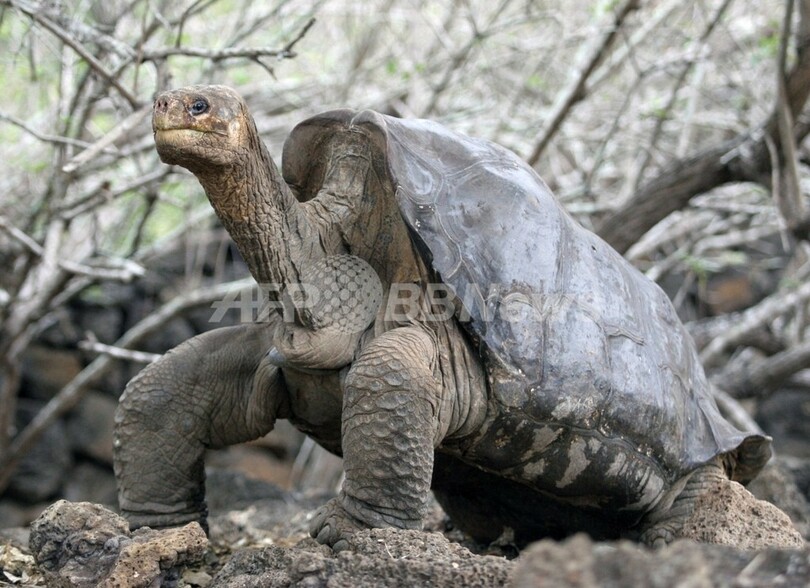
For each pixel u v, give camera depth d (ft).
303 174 17.84
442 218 16.22
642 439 17.58
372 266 16.79
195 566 18.88
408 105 37.24
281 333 16.26
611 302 17.85
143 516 17.67
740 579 10.31
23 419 41.75
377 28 37.40
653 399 17.71
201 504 18.43
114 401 44.24
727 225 38.42
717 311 54.39
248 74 35.70
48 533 15.97
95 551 15.51
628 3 29.71
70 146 27.76
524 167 18.19
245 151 15.23
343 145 17.11
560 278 17.04
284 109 38.96
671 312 20.36
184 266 45.78
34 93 36.37
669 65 34.27
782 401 54.70
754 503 17.87
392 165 16.21
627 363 17.43
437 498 21.06
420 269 16.43
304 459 44.19
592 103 38.55
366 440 15.24
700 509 18.08
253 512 26.16
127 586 14.61
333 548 15.47
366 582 13.24
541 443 16.71
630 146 37.65
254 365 17.84
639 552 10.27
